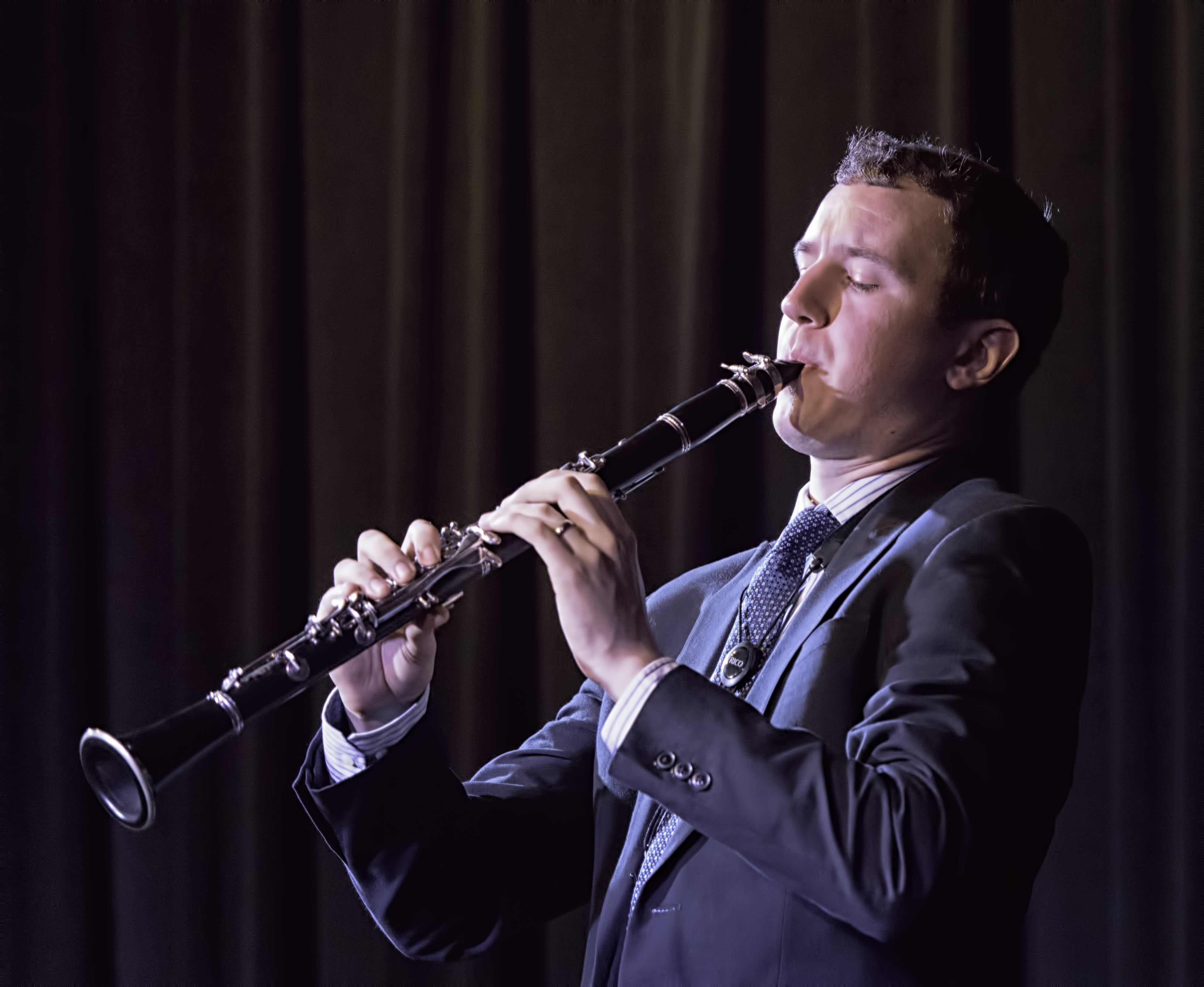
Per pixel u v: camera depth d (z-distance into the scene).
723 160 4.32
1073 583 2.09
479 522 2.25
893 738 1.86
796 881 1.80
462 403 4.49
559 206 4.46
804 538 2.38
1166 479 4.12
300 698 4.51
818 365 2.38
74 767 4.63
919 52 4.27
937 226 2.40
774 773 1.82
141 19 4.78
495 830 2.51
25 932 4.55
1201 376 4.11
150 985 4.42
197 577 4.59
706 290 4.26
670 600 2.63
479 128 4.52
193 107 4.75
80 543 4.73
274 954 4.41
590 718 2.79
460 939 2.48
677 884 2.08
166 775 1.93
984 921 2.01
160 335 4.71
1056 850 4.08
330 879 4.44
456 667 4.33
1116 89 4.20
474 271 4.49
